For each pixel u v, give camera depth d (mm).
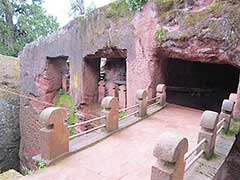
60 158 5805
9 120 22062
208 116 5719
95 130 7715
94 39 12852
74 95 14773
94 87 14906
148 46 10531
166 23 9969
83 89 14141
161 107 10789
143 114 9430
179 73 15398
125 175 5336
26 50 19000
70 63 14820
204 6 9070
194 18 9211
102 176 5262
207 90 15242
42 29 32375
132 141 7145
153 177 3855
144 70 10812
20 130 21484
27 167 19406
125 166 5711
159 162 3836
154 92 11031
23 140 20594
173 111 10547
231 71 16125
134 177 5270
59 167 5512
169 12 9859
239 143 7957
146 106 9609
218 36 8633
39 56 17469
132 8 10883
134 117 9305
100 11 12398
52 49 16109
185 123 8953
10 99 22594
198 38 9117
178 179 3936
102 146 6727
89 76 14367
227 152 6250
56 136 5672
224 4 8547
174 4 9781
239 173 7742
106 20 12117
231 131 7637
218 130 6477
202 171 5203
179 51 9891
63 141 5902
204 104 13867
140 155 6281
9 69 24938
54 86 17906
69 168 5496
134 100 11383
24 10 31000
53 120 5543
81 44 13742
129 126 8430
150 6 10281
